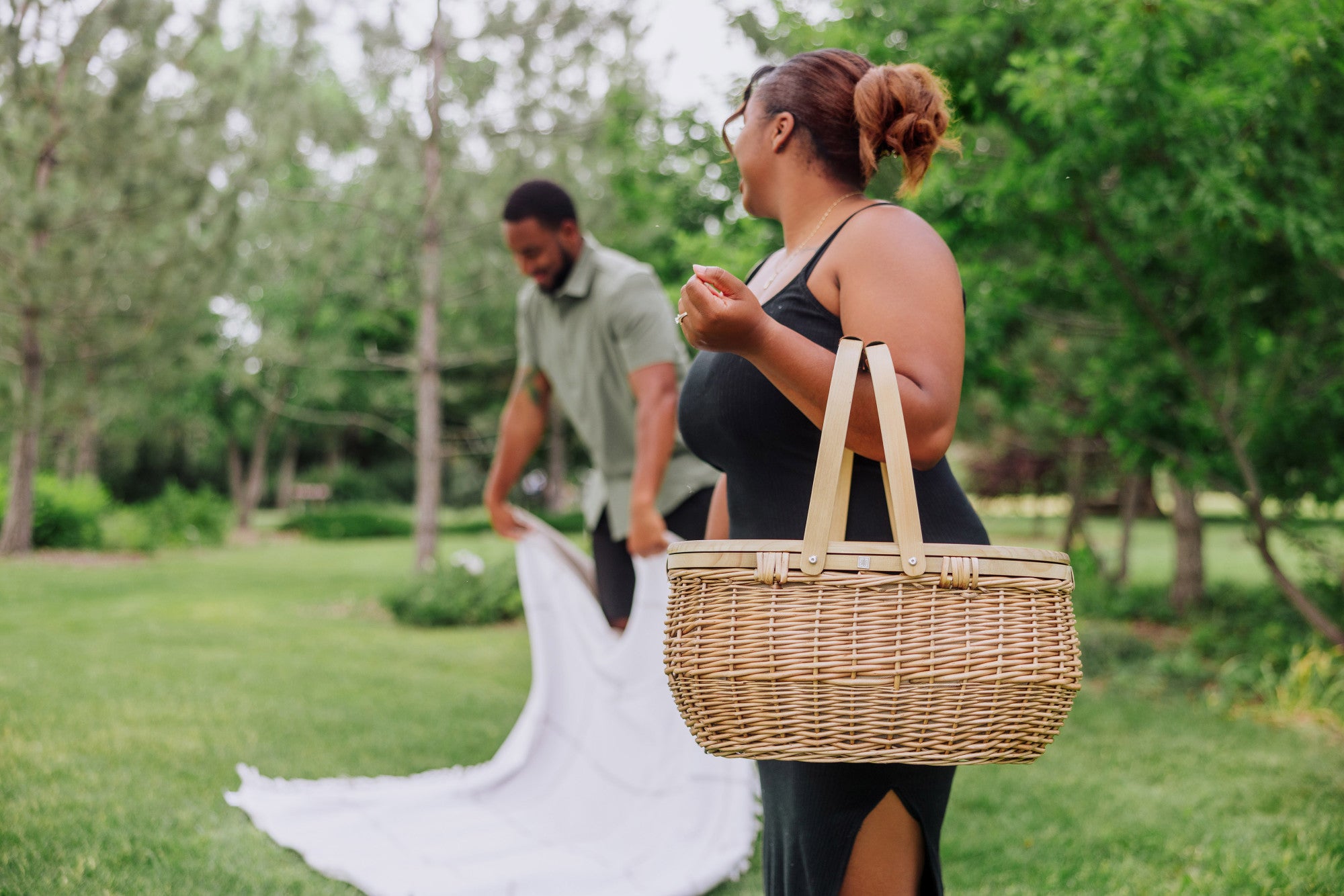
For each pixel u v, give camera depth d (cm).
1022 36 477
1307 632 663
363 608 889
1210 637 677
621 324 317
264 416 2311
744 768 285
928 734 108
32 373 1213
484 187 902
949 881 272
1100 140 430
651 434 308
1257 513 541
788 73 148
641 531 306
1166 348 598
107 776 331
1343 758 416
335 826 300
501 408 2103
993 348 588
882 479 131
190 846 274
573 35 872
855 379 112
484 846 287
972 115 497
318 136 907
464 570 848
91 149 1089
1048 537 2098
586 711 334
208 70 1142
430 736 422
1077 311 666
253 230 1134
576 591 350
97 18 1080
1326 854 289
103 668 533
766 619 110
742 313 109
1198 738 450
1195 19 404
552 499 2227
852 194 146
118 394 1330
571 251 323
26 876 242
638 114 912
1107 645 648
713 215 904
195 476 2877
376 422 2391
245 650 627
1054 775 385
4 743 364
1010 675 109
